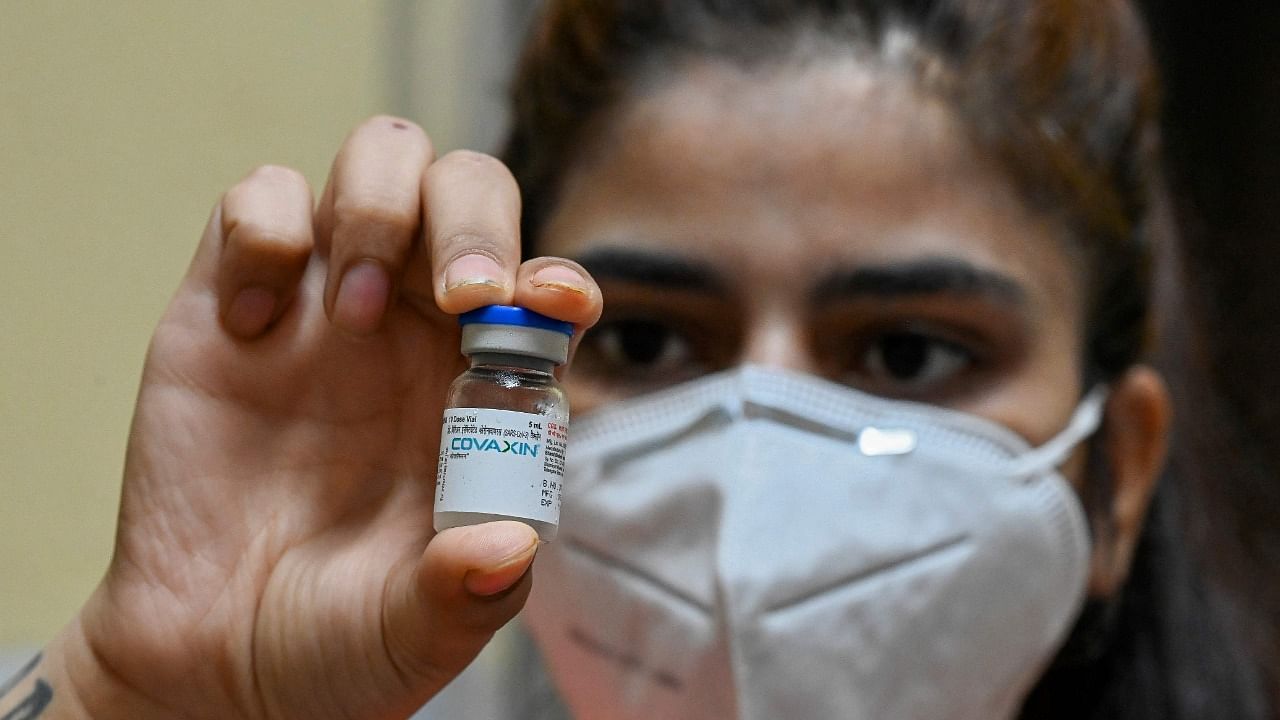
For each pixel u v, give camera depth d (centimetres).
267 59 249
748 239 187
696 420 182
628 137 196
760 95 191
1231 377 362
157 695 123
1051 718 240
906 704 179
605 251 193
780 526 174
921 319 189
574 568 186
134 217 234
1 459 221
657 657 179
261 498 125
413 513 124
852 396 182
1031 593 186
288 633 120
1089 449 211
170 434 125
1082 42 203
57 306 227
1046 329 193
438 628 107
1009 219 190
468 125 270
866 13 195
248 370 127
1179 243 262
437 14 269
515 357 107
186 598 123
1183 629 244
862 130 187
